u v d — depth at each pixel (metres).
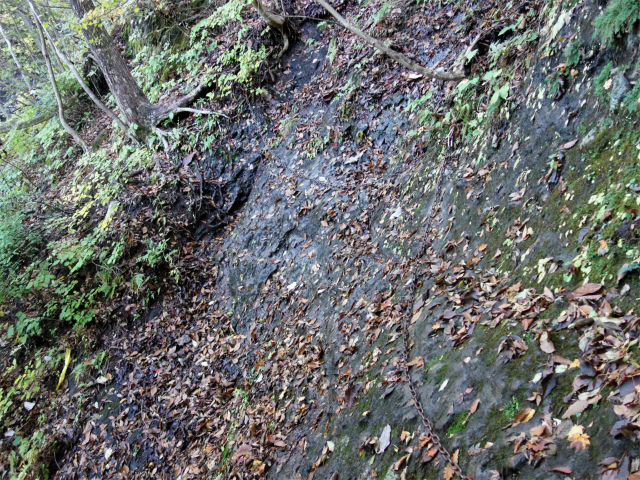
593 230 2.96
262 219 7.38
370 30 7.43
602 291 2.70
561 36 3.85
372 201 6.16
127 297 7.73
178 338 7.05
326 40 8.35
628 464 1.99
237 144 8.35
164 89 9.73
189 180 8.20
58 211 9.46
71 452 6.82
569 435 2.29
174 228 7.99
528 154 3.90
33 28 13.07
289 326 5.91
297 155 7.64
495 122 4.45
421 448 3.00
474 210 4.30
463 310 3.62
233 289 7.11
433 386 3.28
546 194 3.55
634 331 2.40
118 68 8.92
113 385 7.12
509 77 4.51
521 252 3.49
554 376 2.57
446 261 4.27
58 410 7.31
